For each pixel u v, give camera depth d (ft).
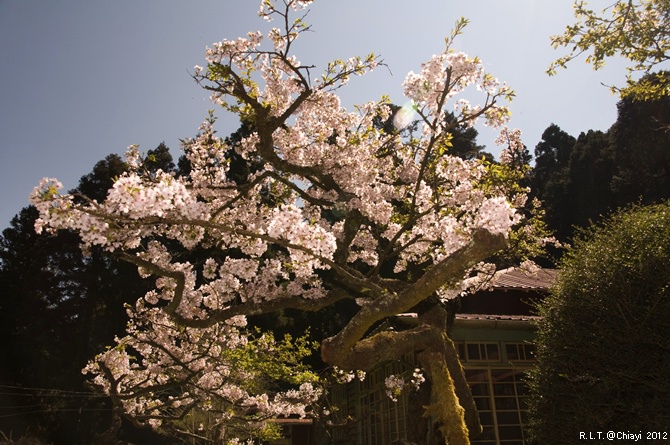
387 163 31.04
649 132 96.99
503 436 35.96
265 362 38.27
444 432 17.46
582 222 103.81
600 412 26.63
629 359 25.80
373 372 51.80
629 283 26.35
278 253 27.40
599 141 111.14
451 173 27.07
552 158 131.54
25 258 90.68
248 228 26.30
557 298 30.73
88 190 93.25
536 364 32.17
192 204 16.62
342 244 25.55
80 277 86.17
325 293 23.82
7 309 85.05
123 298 84.48
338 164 28.25
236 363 36.58
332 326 82.89
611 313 26.91
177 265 25.94
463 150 91.71
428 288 16.63
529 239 38.24
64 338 85.25
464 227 18.01
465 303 45.85
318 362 80.79
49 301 87.71
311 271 21.18
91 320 85.40
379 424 48.96
